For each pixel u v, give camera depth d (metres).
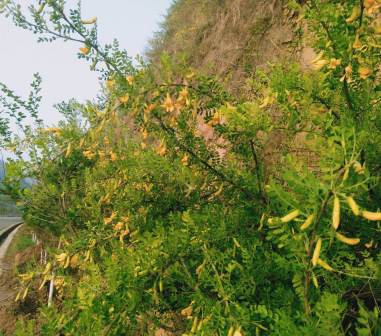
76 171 3.79
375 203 1.48
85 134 2.07
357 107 1.63
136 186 2.39
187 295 1.88
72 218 3.54
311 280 1.32
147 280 1.67
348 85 1.63
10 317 5.00
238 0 6.51
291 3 1.58
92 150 2.65
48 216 3.78
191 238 1.75
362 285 1.42
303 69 2.41
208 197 2.25
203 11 8.11
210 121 1.96
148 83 1.83
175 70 1.92
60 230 3.84
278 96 1.71
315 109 1.78
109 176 2.97
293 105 1.74
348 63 1.46
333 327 1.01
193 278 1.72
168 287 1.87
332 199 0.92
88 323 1.49
